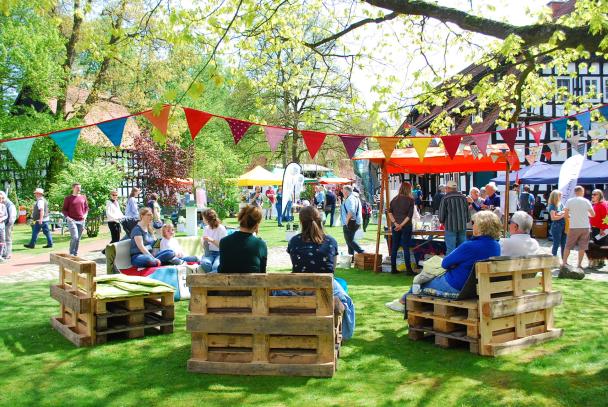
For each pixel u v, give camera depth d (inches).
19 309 305.3
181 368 198.4
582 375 183.3
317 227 212.7
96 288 237.9
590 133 350.3
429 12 246.2
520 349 215.6
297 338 192.1
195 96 172.6
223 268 203.3
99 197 822.5
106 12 856.9
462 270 219.0
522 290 223.5
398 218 421.1
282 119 1252.5
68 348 225.3
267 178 1031.0
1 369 198.5
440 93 350.0
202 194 1017.5
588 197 874.1
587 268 450.3
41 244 715.4
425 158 454.6
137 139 1157.1
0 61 927.0
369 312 289.3
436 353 213.9
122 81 1010.1
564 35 215.9
